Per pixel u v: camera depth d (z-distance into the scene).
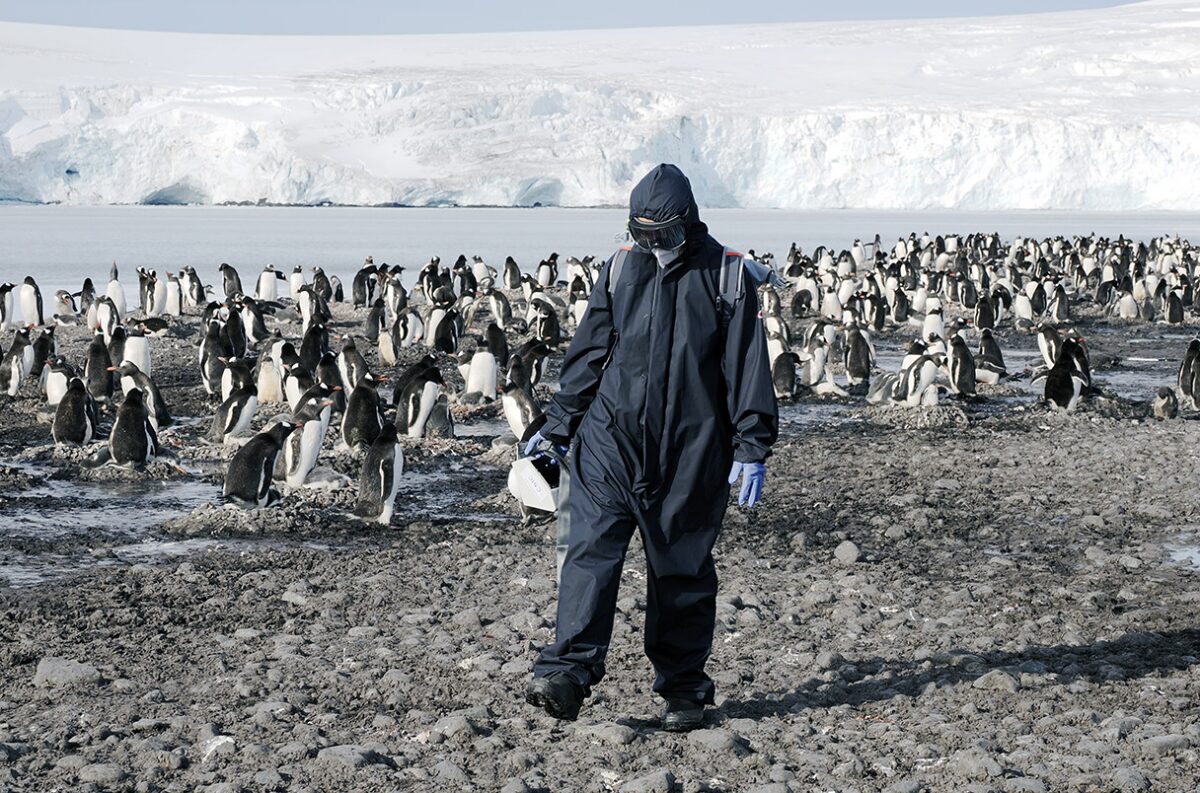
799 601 7.26
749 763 4.54
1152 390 19.34
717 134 128.50
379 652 6.15
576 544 4.52
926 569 8.23
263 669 5.91
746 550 8.80
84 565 8.42
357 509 9.89
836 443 14.00
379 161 132.25
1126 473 11.76
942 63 176.50
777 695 5.44
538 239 81.25
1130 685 5.49
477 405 16.67
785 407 17.28
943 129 122.06
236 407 13.48
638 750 4.67
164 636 6.56
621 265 4.47
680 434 4.44
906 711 5.19
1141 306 32.25
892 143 124.00
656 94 140.75
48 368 15.95
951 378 17.73
